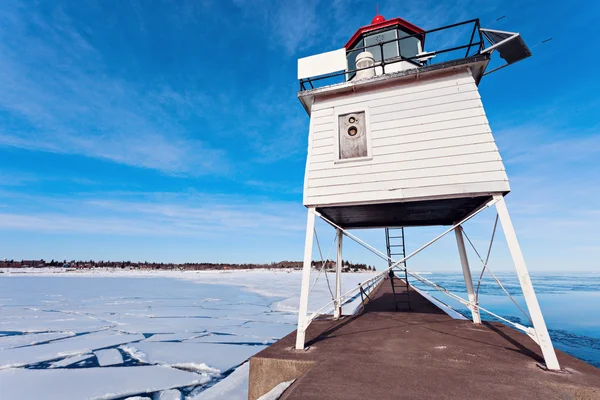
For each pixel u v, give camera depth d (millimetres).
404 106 5742
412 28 8734
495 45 5211
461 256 7547
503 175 4855
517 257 4457
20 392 6668
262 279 52594
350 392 3229
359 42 9273
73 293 27797
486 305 20547
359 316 8109
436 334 5895
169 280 49125
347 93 6234
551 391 3270
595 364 8664
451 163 5176
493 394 3191
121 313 17125
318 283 40094
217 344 10773
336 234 8523
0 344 10789
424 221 8297
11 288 32250
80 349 10094
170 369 8211
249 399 4297
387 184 5441
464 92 5453
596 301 23812
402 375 3719
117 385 7094
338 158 5918
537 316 4148
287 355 4516
